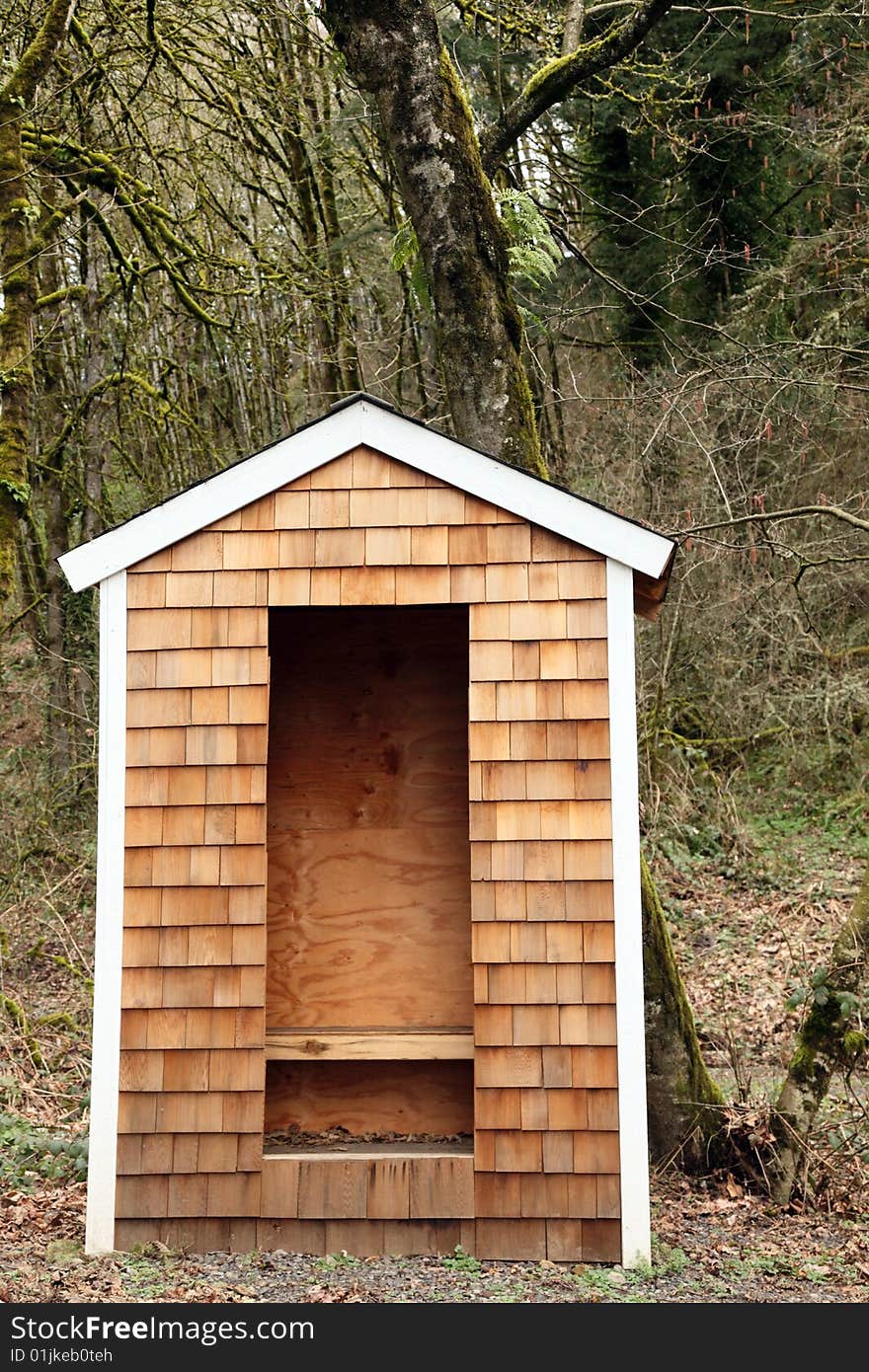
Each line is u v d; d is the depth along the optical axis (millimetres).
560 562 5707
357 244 14148
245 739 5695
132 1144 5527
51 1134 7590
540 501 5707
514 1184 5441
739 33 13562
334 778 6742
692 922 12133
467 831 6680
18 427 8977
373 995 6539
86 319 14672
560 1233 5414
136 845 5676
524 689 5656
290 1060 6488
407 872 6656
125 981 5609
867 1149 6723
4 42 10055
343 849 6684
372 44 7367
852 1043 6535
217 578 5785
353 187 15836
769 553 13523
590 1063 5465
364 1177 5484
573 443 15594
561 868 5551
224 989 5582
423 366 16312
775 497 13805
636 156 14914
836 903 11961
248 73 12172
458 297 7328
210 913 5617
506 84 13945
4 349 9047
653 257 14938
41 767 13930
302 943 6594
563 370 16062
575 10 8453
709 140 14039
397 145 7418
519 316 7527
